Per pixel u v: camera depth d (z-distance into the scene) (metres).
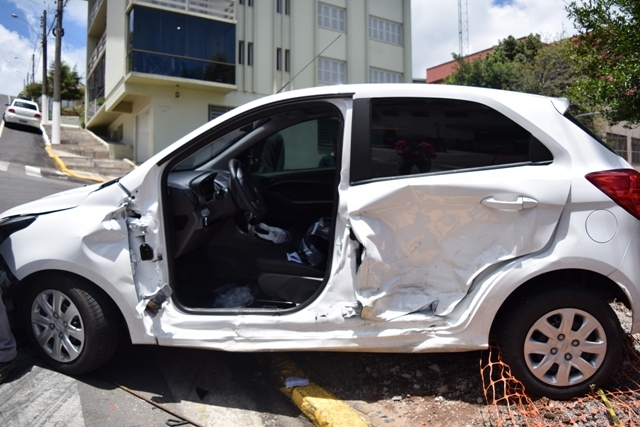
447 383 3.22
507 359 2.91
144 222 3.13
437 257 2.92
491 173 2.89
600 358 2.90
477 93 3.04
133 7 19.58
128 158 23.59
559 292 2.86
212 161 4.12
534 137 2.94
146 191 3.17
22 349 3.69
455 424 2.82
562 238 2.81
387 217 2.88
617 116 6.42
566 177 2.84
